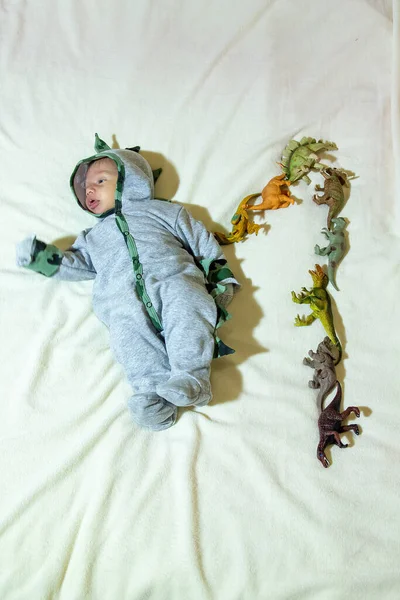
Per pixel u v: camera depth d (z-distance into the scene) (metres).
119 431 1.07
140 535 0.99
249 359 1.14
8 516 0.99
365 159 1.31
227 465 1.04
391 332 1.14
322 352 1.10
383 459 1.04
